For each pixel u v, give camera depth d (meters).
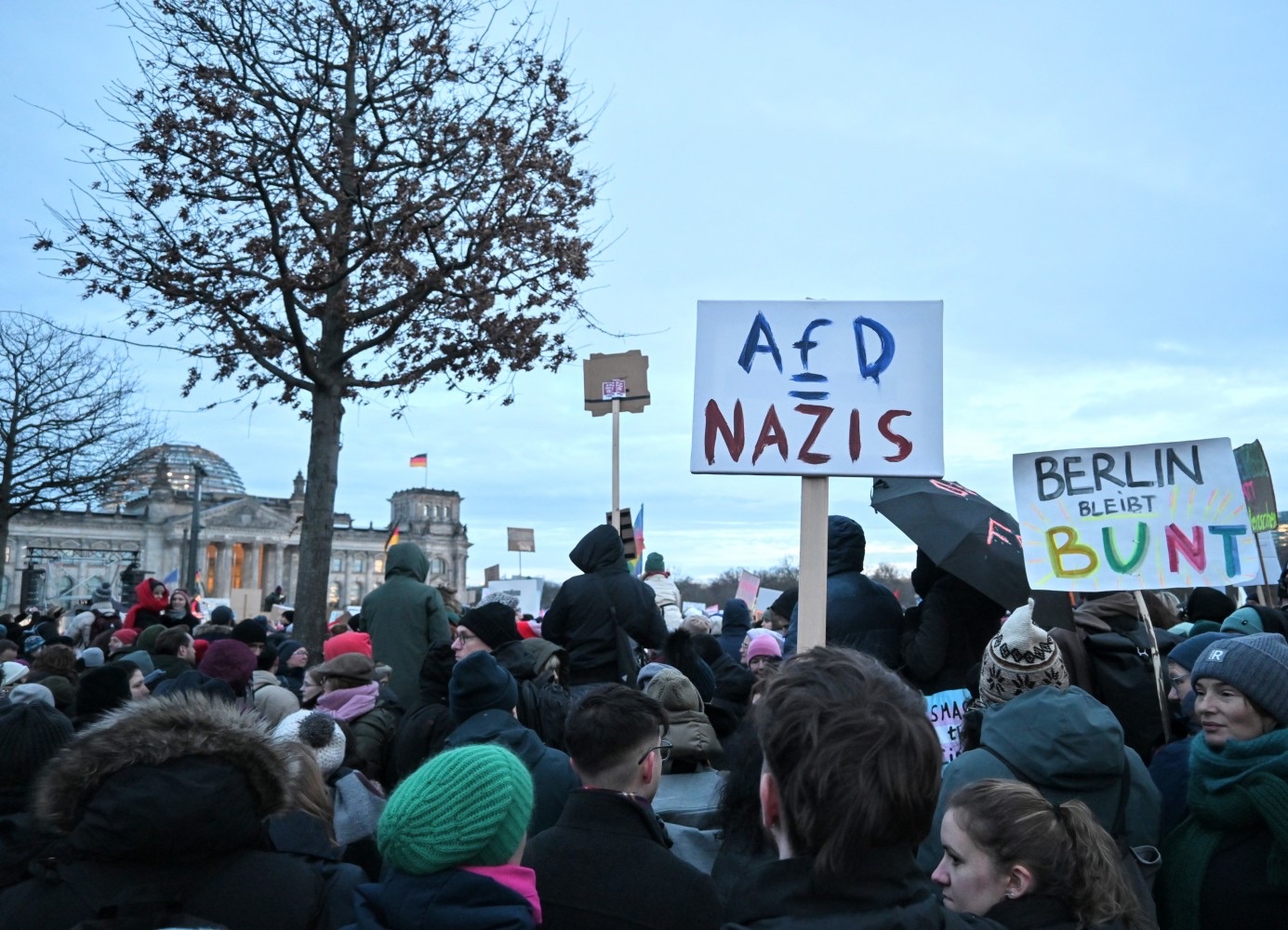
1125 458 4.88
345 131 11.93
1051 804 2.91
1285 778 3.24
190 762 2.56
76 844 2.49
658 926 2.89
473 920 2.34
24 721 3.22
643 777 3.26
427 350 12.25
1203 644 4.21
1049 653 3.61
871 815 1.91
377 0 11.81
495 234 11.81
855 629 5.40
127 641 10.95
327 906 2.81
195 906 2.54
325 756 4.46
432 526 118.06
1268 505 9.80
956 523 5.07
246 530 103.44
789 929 1.91
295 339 11.41
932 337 4.79
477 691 4.21
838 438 4.75
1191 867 3.43
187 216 11.70
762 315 4.90
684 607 15.28
